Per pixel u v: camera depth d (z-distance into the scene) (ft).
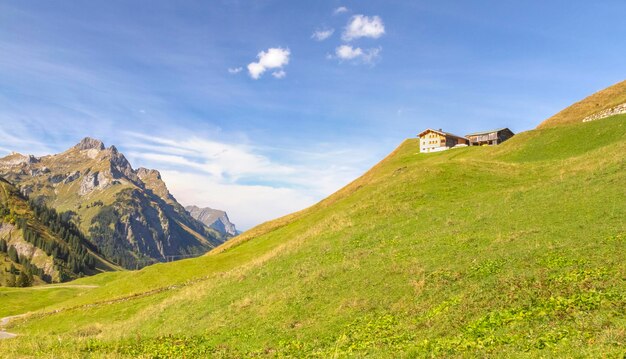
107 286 222.48
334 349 70.44
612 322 52.75
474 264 90.38
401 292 87.51
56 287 382.01
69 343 99.35
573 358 44.16
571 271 74.38
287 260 142.41
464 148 347.77
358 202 196.44
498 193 160.25
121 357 81.82
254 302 109.19
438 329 65.87
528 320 59.93
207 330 99.76
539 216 117.19
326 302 94.79
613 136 216.74
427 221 142.51
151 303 165.68
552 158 225.56
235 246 272.72
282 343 79.97
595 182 134.10
